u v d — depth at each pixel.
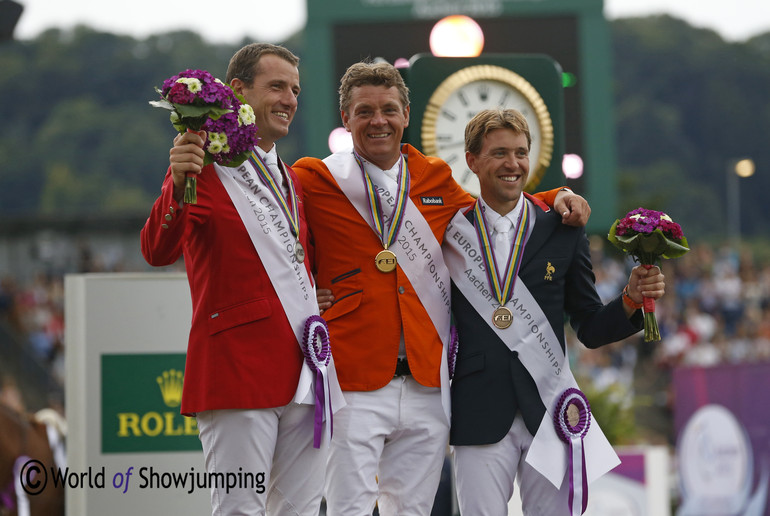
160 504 19.30
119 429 19.27
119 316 19.34
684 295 78.62
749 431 36.00
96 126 184.12
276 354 14.58
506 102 21.73
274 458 15.09
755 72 199.75
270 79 15.36
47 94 192.62
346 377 15.74
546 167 21.80
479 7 35.84
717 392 37.31
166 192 13.93
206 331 14.55
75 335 19.38
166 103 14.06
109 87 195.00
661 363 68.69
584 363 60.28
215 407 14.32
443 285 16.36
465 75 21.50
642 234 16.02
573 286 16.77
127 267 80.38
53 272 81.75
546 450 15.94
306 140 36.69
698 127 197.62
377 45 36.75
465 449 16.14
